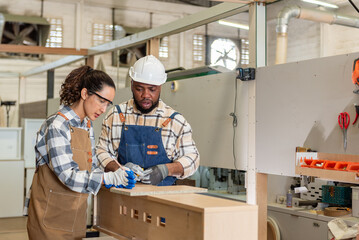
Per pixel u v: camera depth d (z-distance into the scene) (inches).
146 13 358.3
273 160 122.3
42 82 367.2
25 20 332.5
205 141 148.7
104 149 106.0
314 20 137.1
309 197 161.0
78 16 322.7
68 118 82.3
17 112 360.5
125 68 334.0
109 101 83.7
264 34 133.1
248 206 67.2
